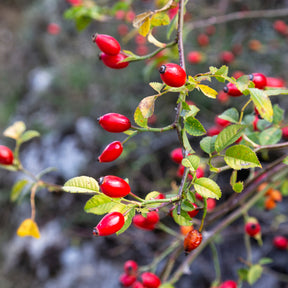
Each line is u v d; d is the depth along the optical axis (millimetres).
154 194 1097
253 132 1421
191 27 2680
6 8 8914
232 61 3523
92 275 3938
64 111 5332
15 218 5148
